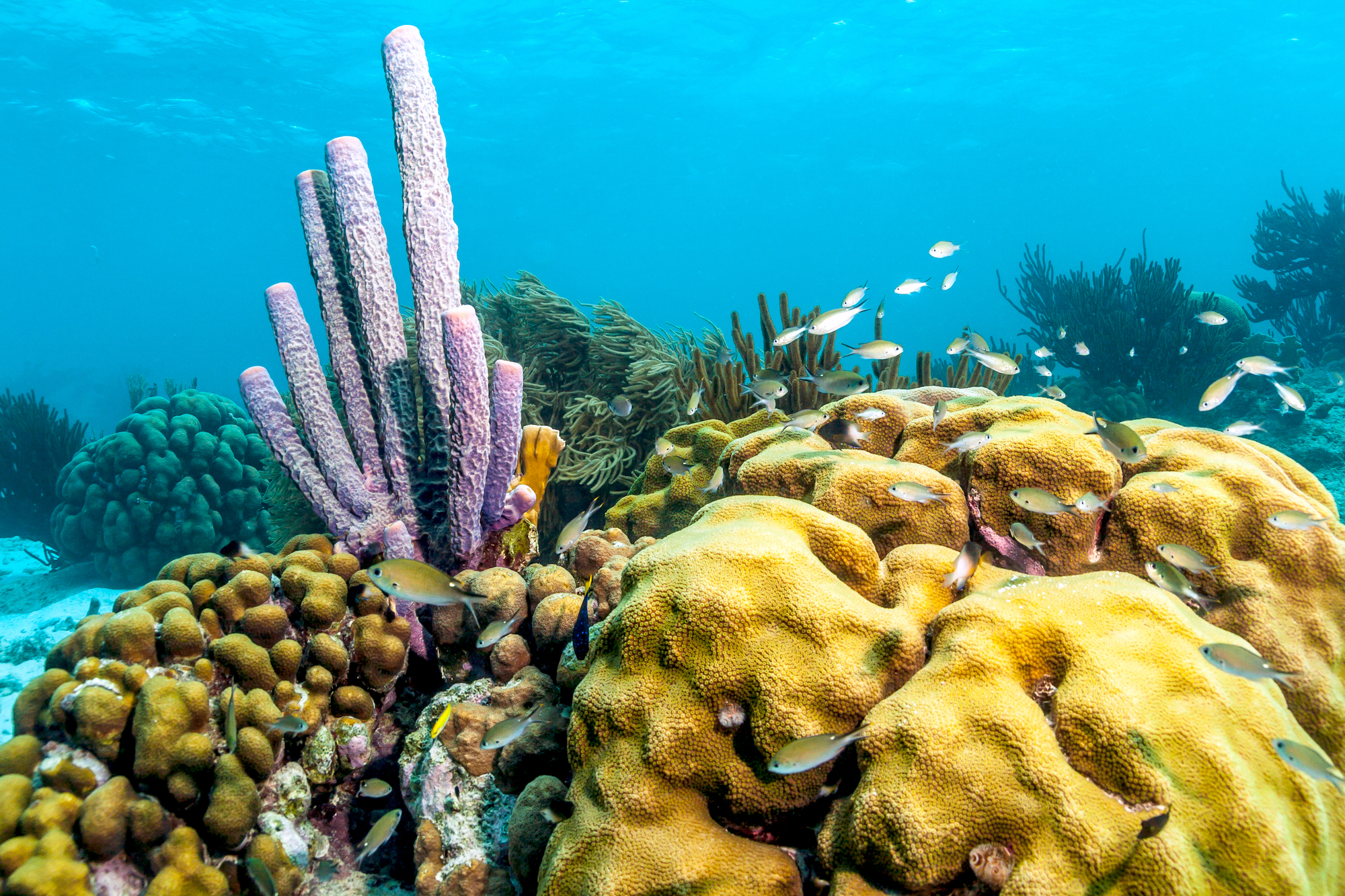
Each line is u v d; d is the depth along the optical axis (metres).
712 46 45.22
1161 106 66.94
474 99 52.97
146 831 2.55
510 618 3.25
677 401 6.94
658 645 2.23
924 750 1.83
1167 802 1.69
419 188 3.46
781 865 2.01
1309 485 3.08
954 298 116.25
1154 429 3.45
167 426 9.07
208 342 118.56
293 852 2.79
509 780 2.68
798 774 2.07
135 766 2.58
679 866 1.95
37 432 10.75
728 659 2.16
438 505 3.75
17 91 40.44
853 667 2.13
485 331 7.95
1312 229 16.28
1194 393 11.88
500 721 2.83
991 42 45.12
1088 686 1.90
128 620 2.82
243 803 2.65
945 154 79.44
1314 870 1.72
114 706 2.64
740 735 2.14
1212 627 2.22
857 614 2.24
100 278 118.00
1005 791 1.76
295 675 3.09
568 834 2.10
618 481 6.71
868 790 1.84
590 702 2.25
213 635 3.09
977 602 2.19
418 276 3.51
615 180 88.56
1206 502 2.56
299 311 3.60
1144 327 12.22
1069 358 12.98
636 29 42.00
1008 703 1.91
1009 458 2.83
